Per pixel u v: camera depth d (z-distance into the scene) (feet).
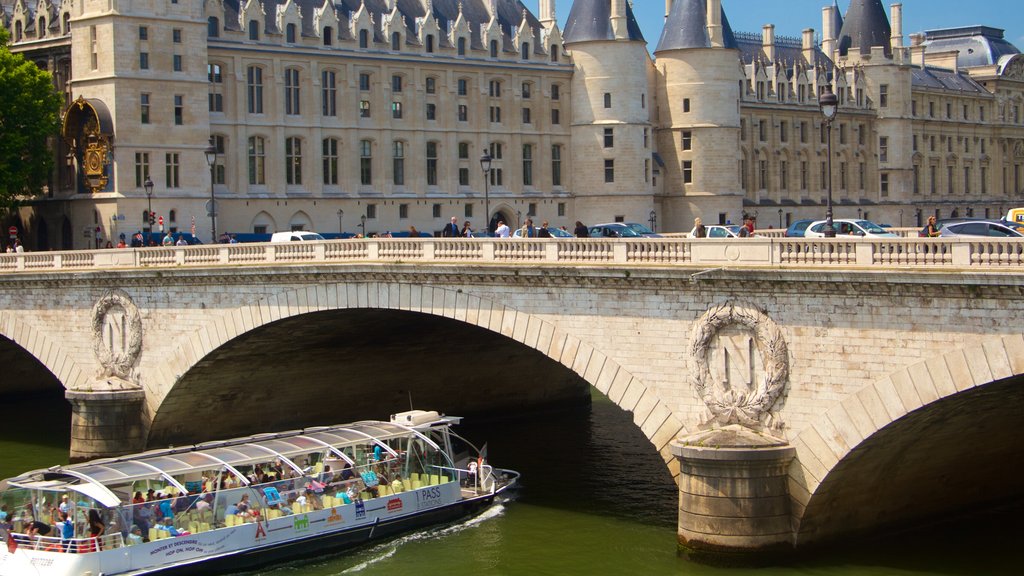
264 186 364.17
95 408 212.23
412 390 236.02
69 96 335.88
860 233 215.31
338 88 380.58
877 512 152.87
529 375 244.01
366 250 184.34
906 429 138.92
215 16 352.69
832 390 139.33
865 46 559.38
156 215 325.83
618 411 250.98
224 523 162.09
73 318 221.87
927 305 131.85
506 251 167.63
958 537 154.61
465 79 410.31
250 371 213.46
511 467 201.87
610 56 426.10
